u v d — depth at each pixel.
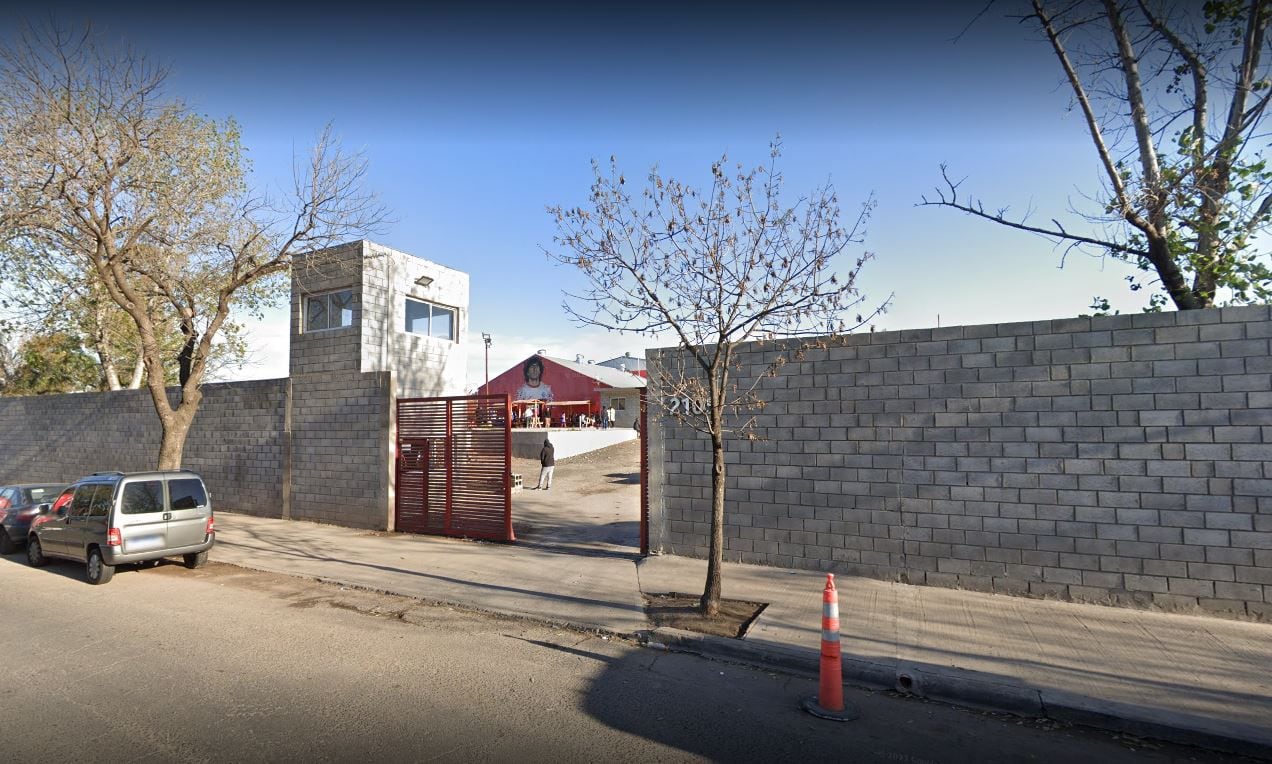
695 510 9.52
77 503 9.86
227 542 11.97
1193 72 8.32
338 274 17.14
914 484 7.93
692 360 9.58
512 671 5.70
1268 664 5.38
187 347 14.48
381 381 13.21
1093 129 7.94
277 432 14.93
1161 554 6.70
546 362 44.81
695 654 6.20
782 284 7.14
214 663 5.84
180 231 12.91
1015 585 7.34
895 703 5.10
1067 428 7.16
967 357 7.70
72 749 4.15
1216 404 6.54
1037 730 4.65
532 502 16.64
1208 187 7.79
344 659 5.97
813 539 8.53
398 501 13.02
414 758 4.07
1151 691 4.95
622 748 4.25
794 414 8.69
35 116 10.91
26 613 7.59
